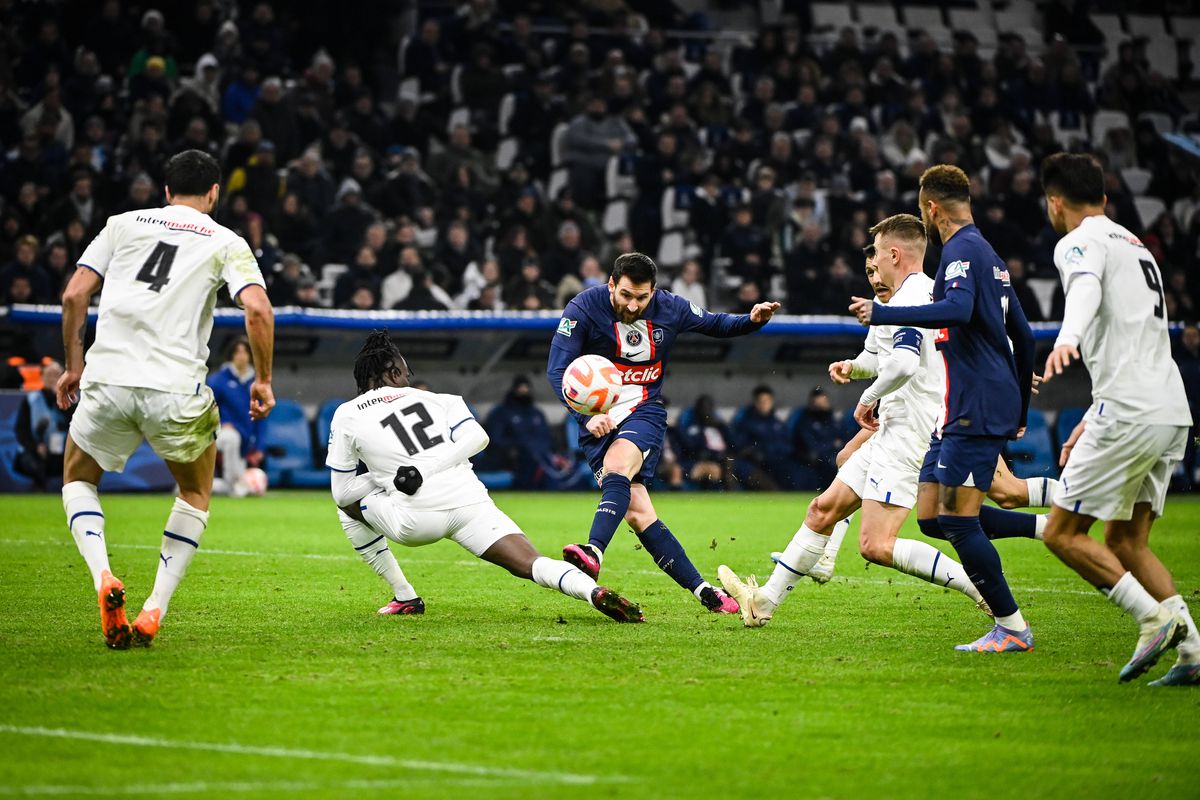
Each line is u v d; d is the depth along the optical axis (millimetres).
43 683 13836
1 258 48812
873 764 11211
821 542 18031
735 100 64750
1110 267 14367
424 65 60281
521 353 53000
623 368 19406
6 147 53469
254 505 41688
